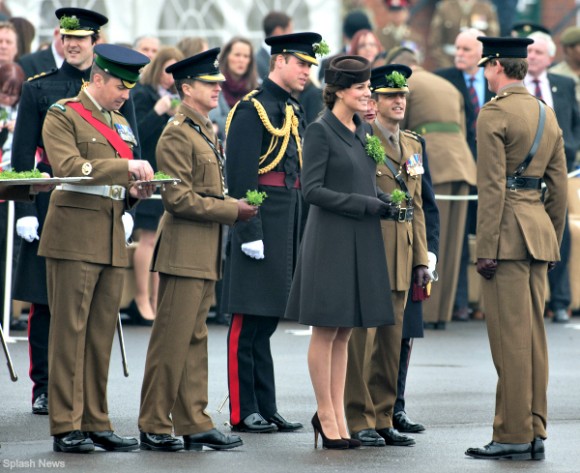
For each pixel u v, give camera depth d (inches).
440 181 2006.6
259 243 1338.6
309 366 1235.9
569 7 3329.2
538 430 1213.1
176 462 1157.1
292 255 1363.2
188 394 1227.9
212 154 1235.9
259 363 1349.7
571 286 2239.2
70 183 1178.0
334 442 1229.7
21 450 1199.6
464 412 1430.9
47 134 1189.1
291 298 1242.6
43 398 1385.3
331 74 1224.2
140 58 1206.9
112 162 1172.5
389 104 1298.0
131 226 1365.7
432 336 1985.7
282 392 1513.3
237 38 2068.2
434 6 3149.6
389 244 1268.5
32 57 1907.0
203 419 1230.9
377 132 1302.9
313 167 1216.2
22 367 1633.9
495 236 1203.9
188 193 1208.8
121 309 2089.1
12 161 1405.0
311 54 1363.2
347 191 1217.4
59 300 1186.6
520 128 1208.8
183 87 1237.1
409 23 3137.3
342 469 1140.5
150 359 1223.5
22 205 1406.3
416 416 1407.5
